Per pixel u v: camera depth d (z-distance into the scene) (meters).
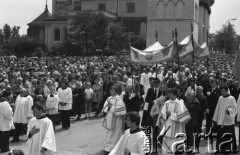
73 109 20.62
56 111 17.55
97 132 17.36
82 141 15.57
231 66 38.22
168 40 77.25
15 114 15.54
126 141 8.27
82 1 98.12
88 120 20.52
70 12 92.31
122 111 13.16
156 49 16.81
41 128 9.27
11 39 98.00
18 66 37.66
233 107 13.02
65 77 21.64
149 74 23.75
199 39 89.00
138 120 8.24
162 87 14.23
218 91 15.04
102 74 25.55
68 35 83.56
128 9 96.06
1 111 13.80
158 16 77.75
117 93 13.43
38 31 101.75
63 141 15.58
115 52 77.12
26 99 15.60
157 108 13.66
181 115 11.12
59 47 85.62
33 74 26.42
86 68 34.72
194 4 77.44
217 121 13.35
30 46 93.81
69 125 18.23
